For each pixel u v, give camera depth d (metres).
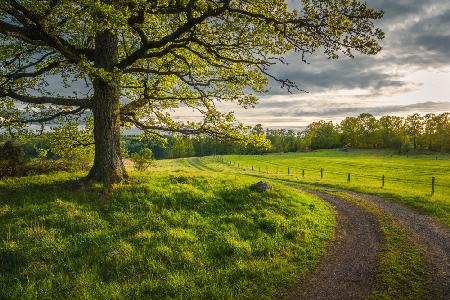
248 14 13.97
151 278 9.66
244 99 17.73
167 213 13.83
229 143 18.83
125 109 18.48
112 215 13.12
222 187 18.42
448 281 10.11
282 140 191.12
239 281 9.87
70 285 9.02
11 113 17.67
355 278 10.36
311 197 21.98
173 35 14.87
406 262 11.51
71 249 10.64
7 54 15.80
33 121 18.09
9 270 9.57
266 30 14.71
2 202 13.42
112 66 16.22
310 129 182.00
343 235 14.73
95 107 16.41
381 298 9.12
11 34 13.05
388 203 22.53
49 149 20.64
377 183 47.31
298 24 14.08
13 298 8.38
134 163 24.97
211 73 18.78
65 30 15.30
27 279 9.12
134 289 9.07
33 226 11.62
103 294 8.73
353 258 11.98
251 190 18.50
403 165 83.38
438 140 140.62
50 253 10.28
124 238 11.58
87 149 21.47
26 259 9.95
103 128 16.23
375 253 12.45
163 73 16.58
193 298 8.90
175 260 10.69
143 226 12.50
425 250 12.77
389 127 154.88
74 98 18.11
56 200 13.54
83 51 16.41
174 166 89.38
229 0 13.52
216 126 18.36
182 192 16.33
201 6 14.16
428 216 18.59
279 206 16.89
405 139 145.62
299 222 15.32
